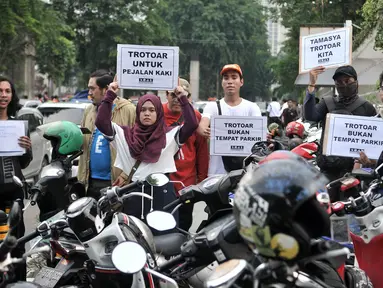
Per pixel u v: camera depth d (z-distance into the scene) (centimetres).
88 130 646
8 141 627
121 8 4541
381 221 464
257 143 616
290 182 301
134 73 663
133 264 362
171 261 403
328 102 718
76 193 591
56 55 4019
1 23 2527
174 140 615
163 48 660
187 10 6375
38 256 565
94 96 696
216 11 6375
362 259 485
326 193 344
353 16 2727
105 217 457
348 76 697
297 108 2192
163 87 663
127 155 605
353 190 487
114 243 436
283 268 307
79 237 444
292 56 3756
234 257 381
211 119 698
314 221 325
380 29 1534
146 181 471
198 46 6394
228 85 717
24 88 4228
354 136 648
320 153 700
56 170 566
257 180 307
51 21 3014
